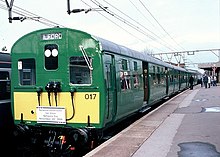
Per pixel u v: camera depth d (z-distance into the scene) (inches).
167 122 435.8
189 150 275.1
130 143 304.7
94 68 293.6
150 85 566.3
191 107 628.1
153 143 304.5
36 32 316.2
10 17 429.4
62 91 302.5
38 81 313.6
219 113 525.0
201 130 370.0
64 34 304.7
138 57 477.4
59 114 302.0
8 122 370.6
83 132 292.0
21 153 350.9
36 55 315.3
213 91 1189.1
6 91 374.9
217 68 2176.4
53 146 307.1
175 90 1031.0
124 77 380.8
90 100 293.6
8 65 382.3
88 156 258.5
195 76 2126.0
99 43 293.7
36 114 312.2
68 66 302.5
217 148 282.0
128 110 402.6
